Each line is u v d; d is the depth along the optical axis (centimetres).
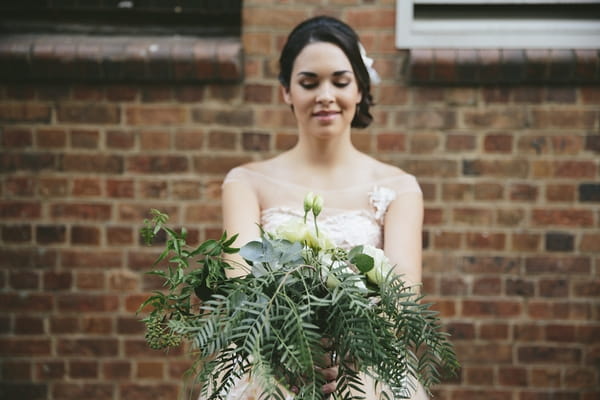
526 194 295
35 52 293
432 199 296
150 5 315
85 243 302
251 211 216
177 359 302
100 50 293
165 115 299
